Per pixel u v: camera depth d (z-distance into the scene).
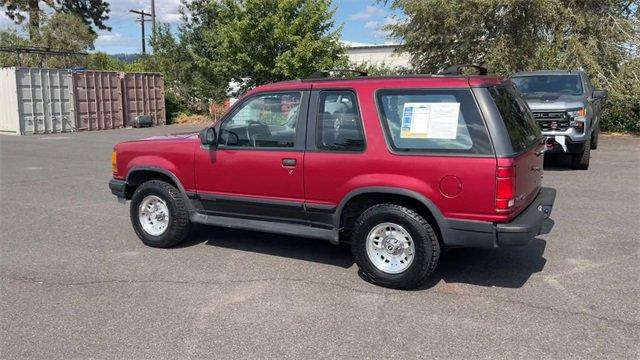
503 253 5.95
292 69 22.19
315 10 22.41
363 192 4.96
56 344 3.95
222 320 4.33
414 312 4.46
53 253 6.10
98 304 4.66
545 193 5.56
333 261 5.77
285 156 5.34
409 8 18.42
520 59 18.14
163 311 4.51
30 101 22.19
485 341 3.94
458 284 5.07
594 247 6.11
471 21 18.23
